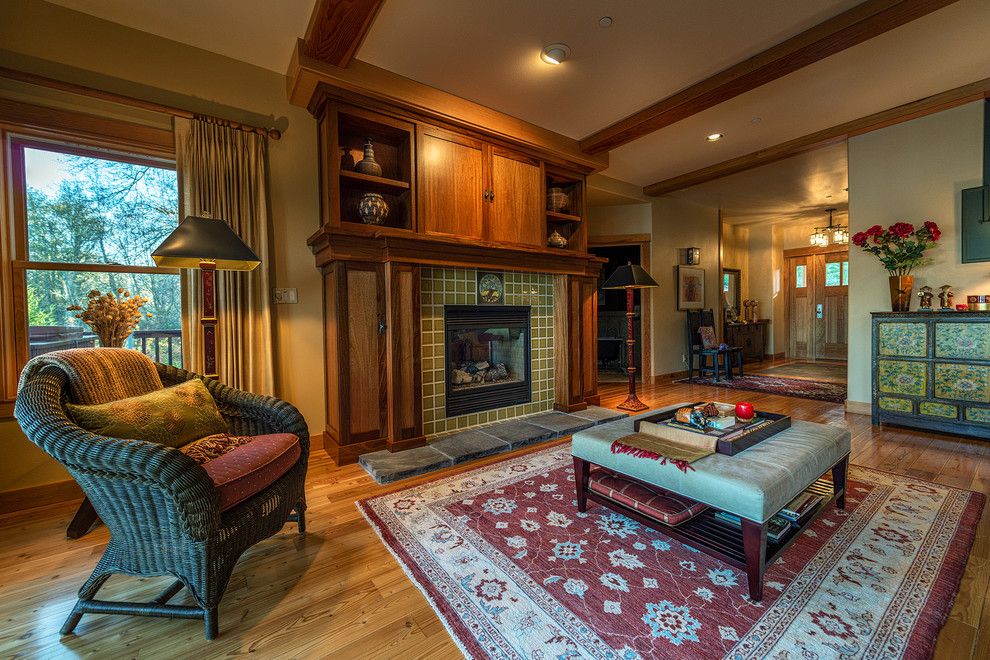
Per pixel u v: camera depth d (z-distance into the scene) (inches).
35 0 86.3
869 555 65.2
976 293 128.2
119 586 62.7
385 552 69.4
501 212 138.6
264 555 68.7
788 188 221.5
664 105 128.3
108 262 97.0
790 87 124.9
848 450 76.9
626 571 62.9
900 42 103.8
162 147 99.0
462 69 111.6
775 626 51.1
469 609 55.2
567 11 90.6
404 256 113.7
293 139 116.3
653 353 230.7
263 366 109.1
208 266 83.7
